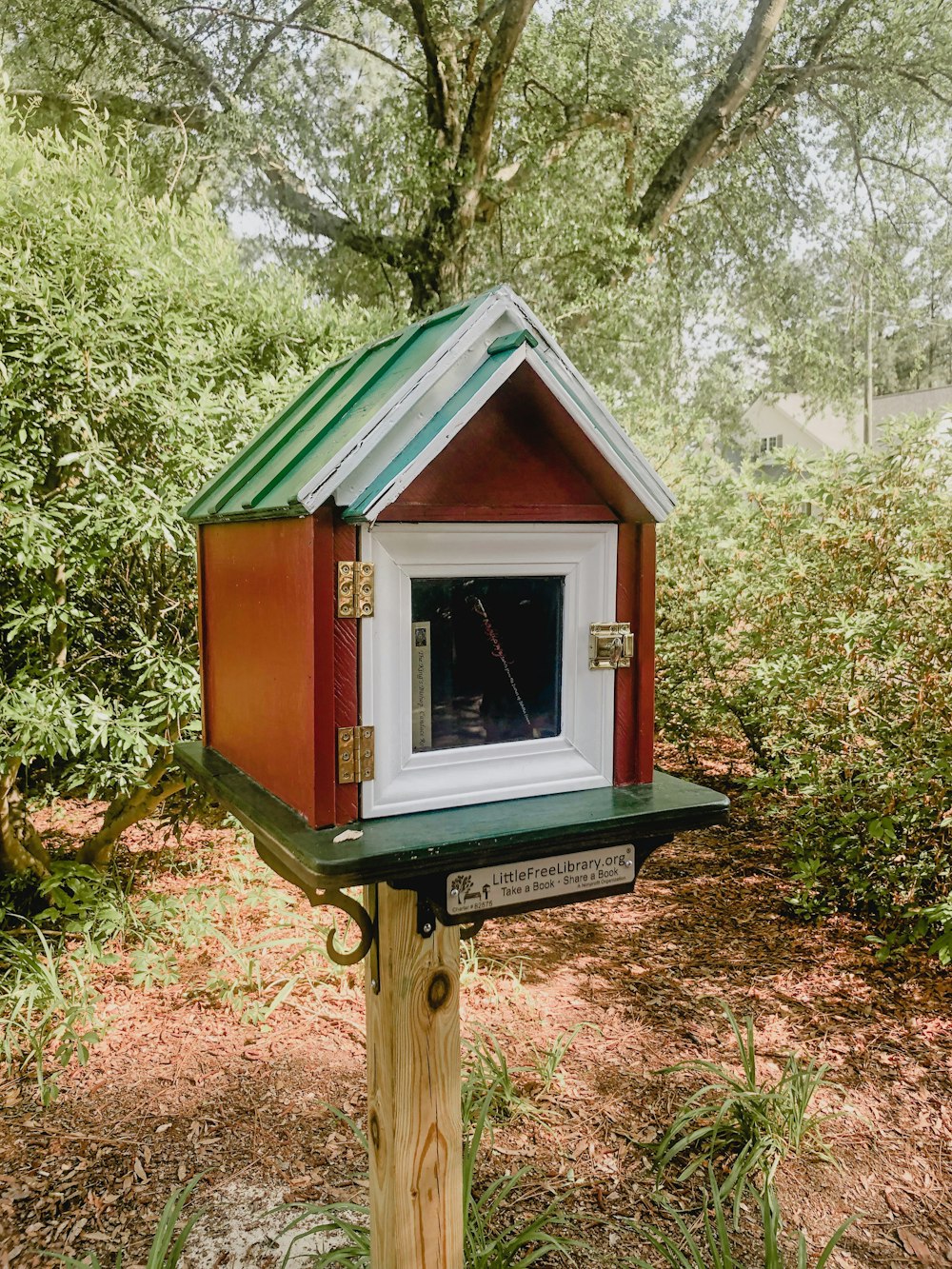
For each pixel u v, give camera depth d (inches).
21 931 149.3
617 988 141.3
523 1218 93.9
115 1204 95.0
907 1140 106.0
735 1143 105.0
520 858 58.1
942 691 143.6
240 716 77.0
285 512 59.7
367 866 51.9
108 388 137.9
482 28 379.9
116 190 161.2
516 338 59.0
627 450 66.1
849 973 144.3
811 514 195.9
